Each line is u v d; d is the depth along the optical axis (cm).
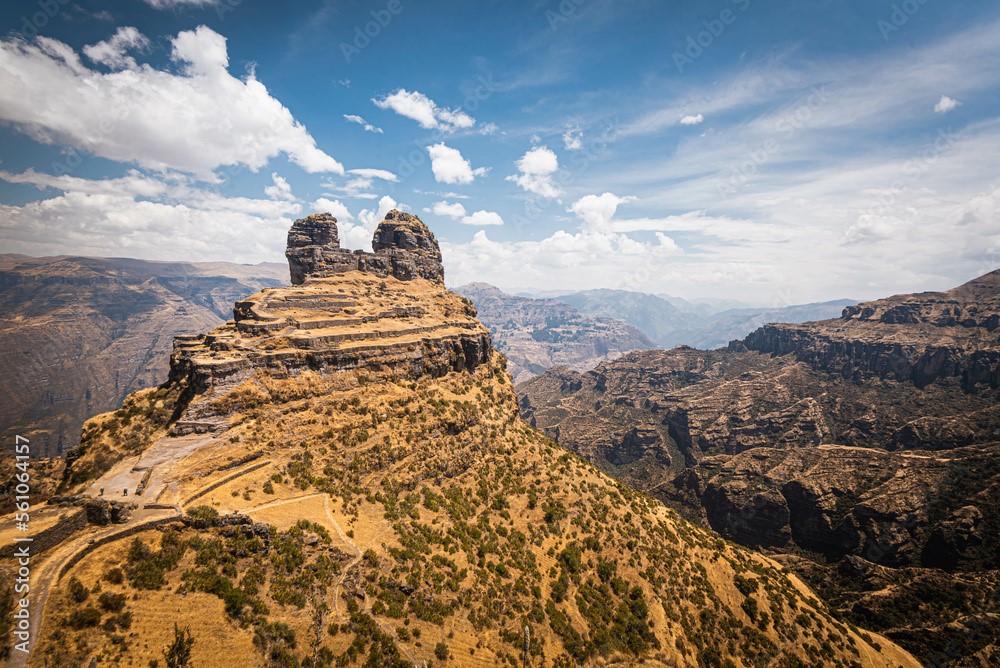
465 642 7838
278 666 5694
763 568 14625
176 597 5631
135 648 5006
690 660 10362
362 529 8606
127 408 9125
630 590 11194
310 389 10438
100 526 6056
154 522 6300
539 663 8362
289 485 8538
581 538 12056
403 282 18475
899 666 12875
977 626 15925
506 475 13200
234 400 9044
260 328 11056
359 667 6347
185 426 8369
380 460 10431
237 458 8338
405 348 13350
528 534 11512
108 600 5203
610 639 9725
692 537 14638
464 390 15188
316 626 6347
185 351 10244
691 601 11825
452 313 18012
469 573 9256
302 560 7112
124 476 7469
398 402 12075
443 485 11619
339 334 11938
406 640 7144
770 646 11512
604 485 15062
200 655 5250
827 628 12775
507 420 15888
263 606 6112
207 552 6291
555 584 10412
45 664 4503
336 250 17288
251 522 6956
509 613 8931
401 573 8162
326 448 9769
